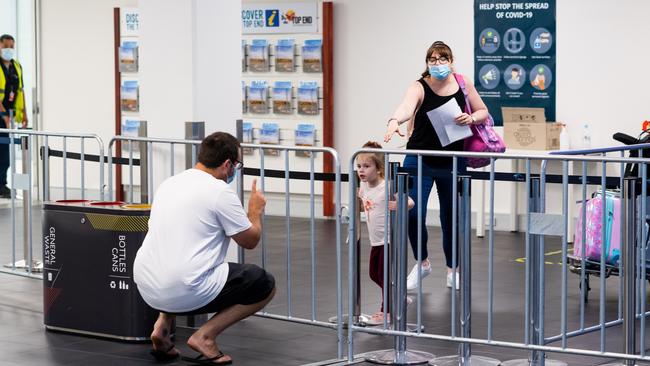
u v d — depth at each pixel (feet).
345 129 42.47
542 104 38.96
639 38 37.22
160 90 25.11
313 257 22.20
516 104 39.34
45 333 23.29
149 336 22.43
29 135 28.81
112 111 46.98
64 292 23.09
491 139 26.66
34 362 20.85
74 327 23.04
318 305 26.40
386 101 41.57
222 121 25.29
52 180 48.29
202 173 20.47
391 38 41.37
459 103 26.55
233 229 20.22
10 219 42.01
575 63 38.32
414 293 28.07
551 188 37.52
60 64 47.98
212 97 25.00
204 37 24.75
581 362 21.12
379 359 21.08
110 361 20.98
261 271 20.58
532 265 19.65
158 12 24.95
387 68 41.50
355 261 23.32
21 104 47.39
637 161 18.92
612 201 25.53
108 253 22.40
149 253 20.27
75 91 47.75
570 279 30.01
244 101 43.75
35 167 48.44
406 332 20.70
